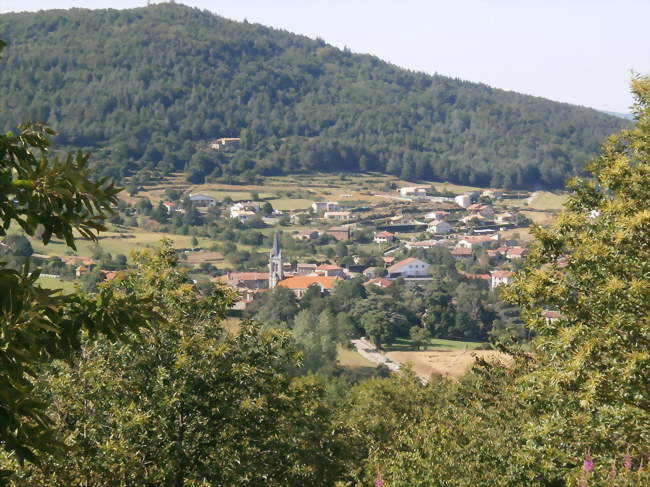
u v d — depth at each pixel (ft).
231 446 143.74
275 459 162.40
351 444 253.85
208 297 168.04
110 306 50.96
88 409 135.13
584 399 96.53
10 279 43.96
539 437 121.80
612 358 102.83
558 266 119.44
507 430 159.33
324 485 224.94
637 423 104.12
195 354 146.20
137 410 131.64
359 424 289.53
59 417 132.16
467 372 319.88
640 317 102.22
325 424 238.07
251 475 146.00
